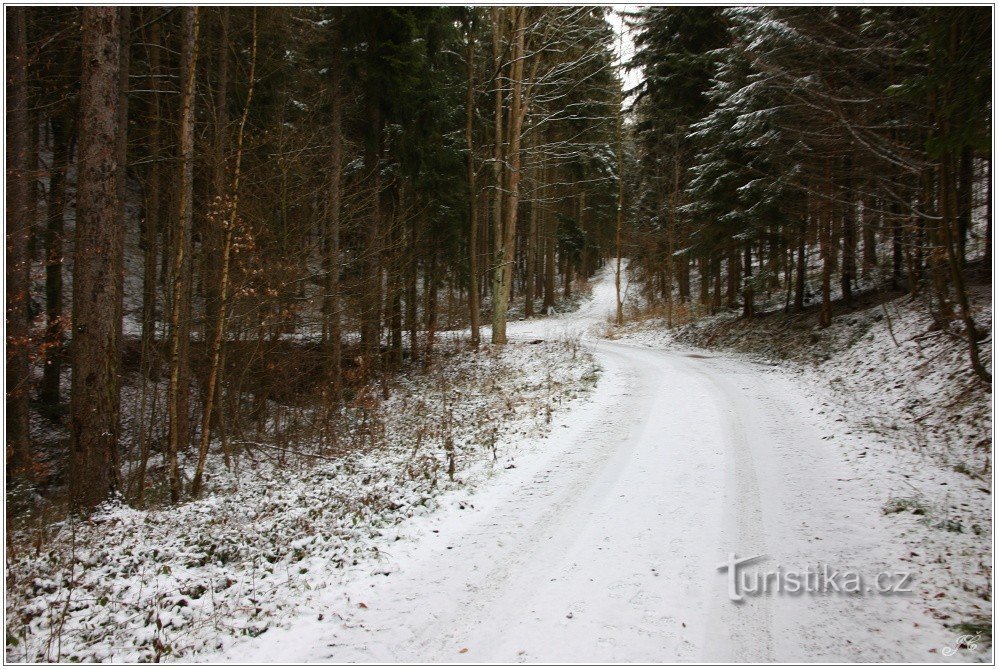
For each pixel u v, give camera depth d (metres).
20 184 9.66
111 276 8.25
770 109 15.28
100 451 8.14
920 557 5.37
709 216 21.50
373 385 18.02
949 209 10.98
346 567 5.71
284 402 15.63
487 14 20.33
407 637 4.48
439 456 9.95
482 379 17.44
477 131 22.98
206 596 5.30
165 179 14.28
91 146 7.92
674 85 23.41
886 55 12.42
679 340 24.34
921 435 9.15
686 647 4.23
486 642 4.39
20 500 9.75
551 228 36.41
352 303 15.20
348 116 16.55
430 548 6.08
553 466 8.66
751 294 22.69
